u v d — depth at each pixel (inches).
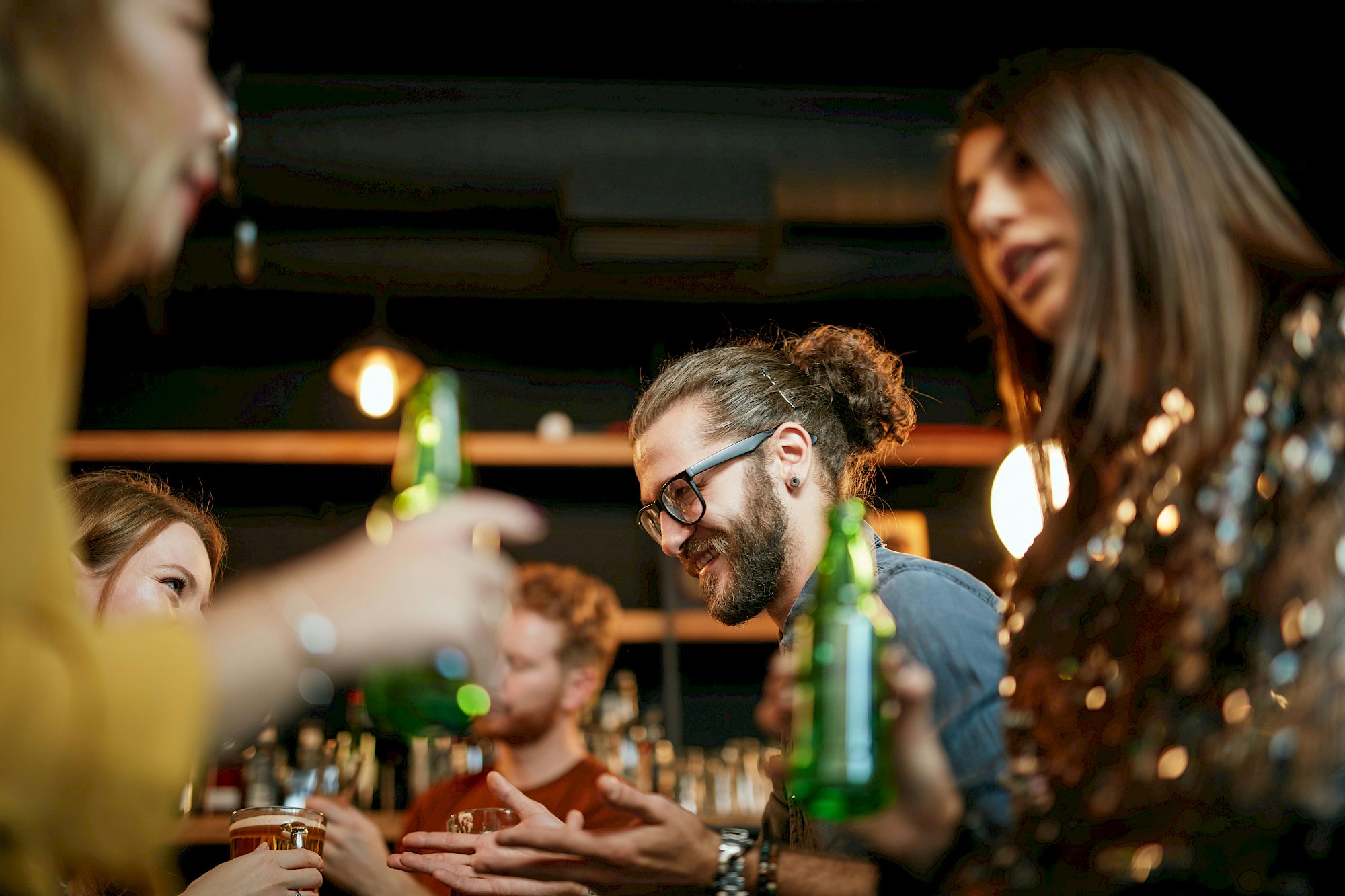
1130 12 126.0
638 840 45.8
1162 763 34.8
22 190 27.9
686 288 147.9
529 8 125.0
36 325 27.4
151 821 27.3
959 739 48.4
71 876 50.1
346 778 129.8
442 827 113.2
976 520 156.2
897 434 82.5
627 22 127.7
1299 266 39.2
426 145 130.0
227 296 147.4
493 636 31.5
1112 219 38.8
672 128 133.5
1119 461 41.3
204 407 152.5
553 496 156.2
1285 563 33.7
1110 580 39.2
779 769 58.4
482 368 158.6
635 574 154.2
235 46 127.4
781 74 135.7
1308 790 31.6
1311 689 32.2
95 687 26.9
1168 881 33.3
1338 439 34.0
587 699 116.0
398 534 31.9
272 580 31.3
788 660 38.2
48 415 27.8
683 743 149.0
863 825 37.4
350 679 30.6
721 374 78.2
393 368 138.9
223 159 91.2
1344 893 31.8
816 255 144.6
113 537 70.7
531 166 131.1
